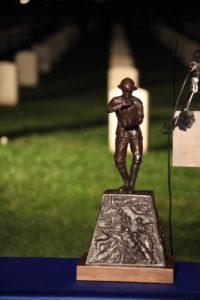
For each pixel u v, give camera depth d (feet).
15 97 86.22
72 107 84.02
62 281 15.49
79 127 70.38
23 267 16.38
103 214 15.60
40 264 16.58
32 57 104.83
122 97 15.69
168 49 157.07
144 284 15.31
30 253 33.09
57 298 14.78
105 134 66.54
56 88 102.27
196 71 15.96
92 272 15.48
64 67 129.18
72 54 151.53
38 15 283.18
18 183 48.34
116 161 15.96
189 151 16.19
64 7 316.40
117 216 15.56
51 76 116.67
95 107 83.76
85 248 33.86
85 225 38.52
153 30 200.44
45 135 65.82
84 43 175.11
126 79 15.65
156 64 132.57
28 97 93.04
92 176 50.29
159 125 70.38
